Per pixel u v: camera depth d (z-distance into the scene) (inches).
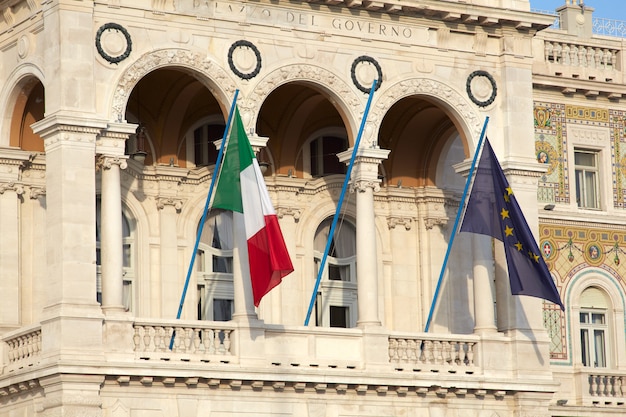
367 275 4741.6
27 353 4468.5
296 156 5162.4
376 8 4817.9
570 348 5378.9
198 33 4601.4
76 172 4367.6
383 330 4724.4
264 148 5113.2
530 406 4881.9
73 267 4330.7
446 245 5285.4
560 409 5246.1
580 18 5669.3
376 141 4805.6
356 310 5246.1
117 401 4355.3
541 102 5447.8
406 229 5275.6
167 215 4960.6
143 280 4889.3
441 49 4938.5
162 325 4448.8
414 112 5196.9
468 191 5019.7
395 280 5231.3
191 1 4596.5
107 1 4478.3
